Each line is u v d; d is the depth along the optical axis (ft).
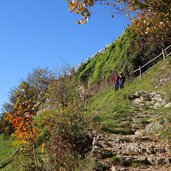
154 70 100.22
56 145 41.34
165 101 70.95
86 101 55.21
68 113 47.37
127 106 74.74
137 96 80.89
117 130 54.19
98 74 136.98
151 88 87.81
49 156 39.32
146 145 45.50
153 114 63.72
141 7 27.71
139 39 116.88
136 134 53.62
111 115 65.00
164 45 108.27
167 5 27.22
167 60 99.35
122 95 85.51
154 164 40.37
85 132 47.55
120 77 102.53
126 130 54.34
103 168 39.63
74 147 44.60
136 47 118.73
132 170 38.65
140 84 95.96
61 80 61.05
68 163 38.75
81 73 146.61
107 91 115.65
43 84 131.95
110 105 83.61
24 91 40.24
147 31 31.53
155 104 72.69
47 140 46.09
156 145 45.42
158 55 111.24
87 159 40.52
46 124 48.01
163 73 91.86
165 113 61.16
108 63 136.36
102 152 43.47
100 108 84.94
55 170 38.45
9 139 85.40
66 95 56.24
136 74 116.57
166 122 53.36
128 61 120.98
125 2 28.40
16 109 40.70
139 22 30.63
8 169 61.11
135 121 59.98
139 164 40.40
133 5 28.40
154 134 51.52
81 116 48.78
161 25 30.63
